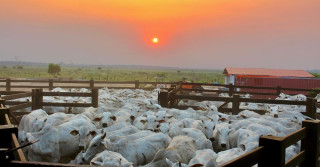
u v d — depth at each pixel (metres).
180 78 90.06
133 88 23.41
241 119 10.20
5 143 4.25
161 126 8.67
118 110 11.48
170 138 7.91
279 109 12.45
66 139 7.94
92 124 8.85
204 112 11.99
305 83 29.89
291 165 4.92
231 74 34.84
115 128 8.80
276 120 10.00
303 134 5.41
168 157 6.26
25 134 7.17
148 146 7.23
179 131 8.87
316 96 18.56
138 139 7.40
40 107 12.06
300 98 17.67
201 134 8.20
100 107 11.52
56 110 12.56
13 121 11.27
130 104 13.32
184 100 15.73
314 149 5.54
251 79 30.66
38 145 7.50
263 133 8.28
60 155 7.97
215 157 6.51
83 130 7.38
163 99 12.84
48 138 7.62
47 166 3.39
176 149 6.58
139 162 7.14
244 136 7.94
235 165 3.63
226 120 10.44
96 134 7.51
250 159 3.93
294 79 30.03
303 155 5.48
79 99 14.08
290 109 13.11
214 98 12.83
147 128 9.30
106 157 5.62
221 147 8.34
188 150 6.78
